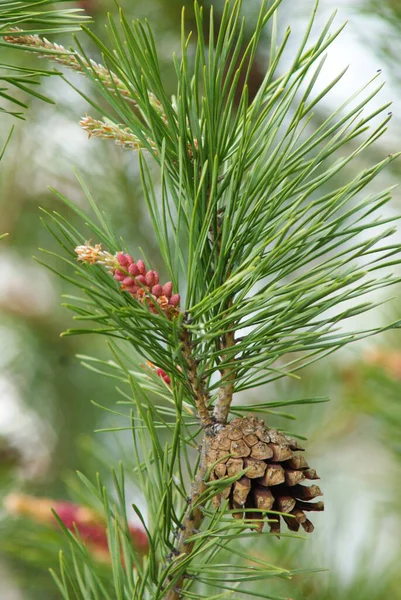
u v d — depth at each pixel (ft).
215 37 4.28
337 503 3.55
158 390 2.67
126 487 3.12
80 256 2.41
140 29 2.46
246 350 2.50
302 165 2.51
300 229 2.45
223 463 2.48
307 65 2.44
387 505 3.92
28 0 2.59
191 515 2.53
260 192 2.51
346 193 2.44
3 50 4.42
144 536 2.96
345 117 2.44
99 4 4.37
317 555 3.20
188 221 2.52
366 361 3.77
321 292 2.41
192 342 2.48
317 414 4.56
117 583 2.54
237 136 2.56
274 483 2.46
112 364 2.68
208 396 2.56
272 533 2.43
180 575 2.53
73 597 3.27
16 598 3.73
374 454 4.58
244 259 2.51
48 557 3.06
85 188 2.51
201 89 4.16
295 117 2.45
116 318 2.38
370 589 3.16
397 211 4.38
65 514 3.05
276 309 2.46
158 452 2.49
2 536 3.17
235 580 2.53
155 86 2.49
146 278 2.44
